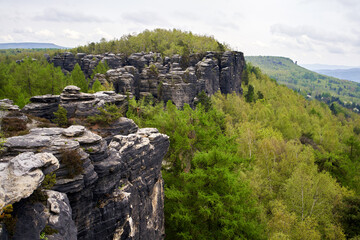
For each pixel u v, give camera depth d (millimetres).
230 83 135250
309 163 55594
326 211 38875
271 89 172875
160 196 29594
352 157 69938
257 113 102188
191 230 28641
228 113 103375
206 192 30156
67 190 15805
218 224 28906
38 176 13094
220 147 44781
